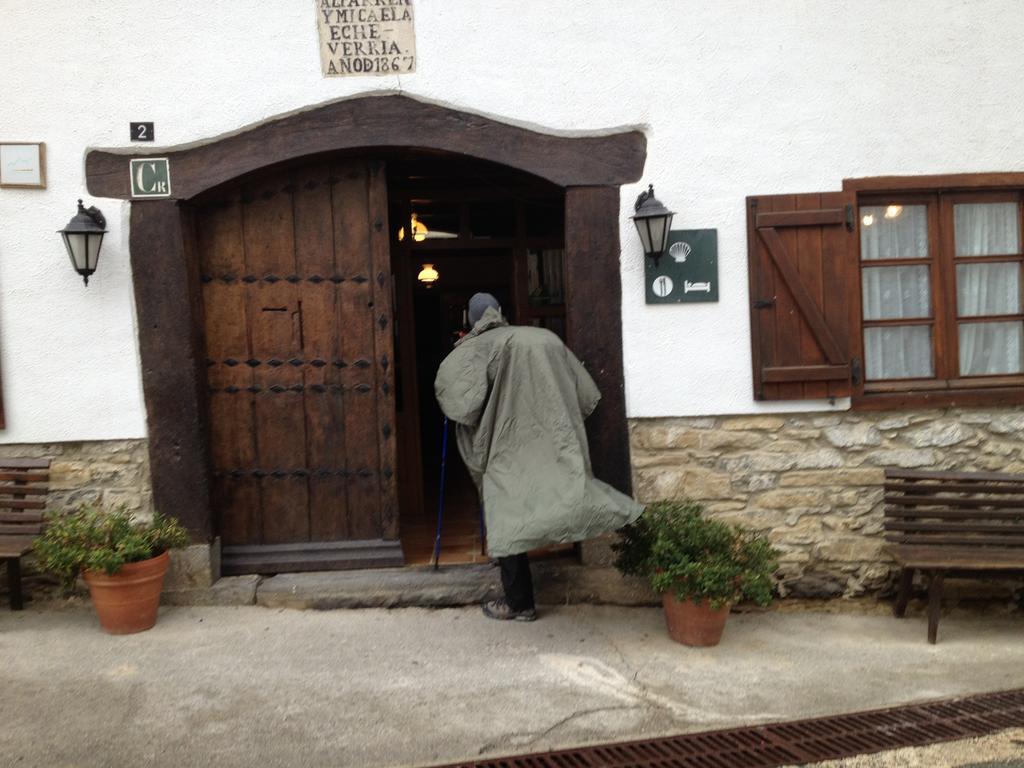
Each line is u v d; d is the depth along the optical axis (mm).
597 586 4367
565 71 4227
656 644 3939
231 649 3766
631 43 4227
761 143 4285
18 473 4121
